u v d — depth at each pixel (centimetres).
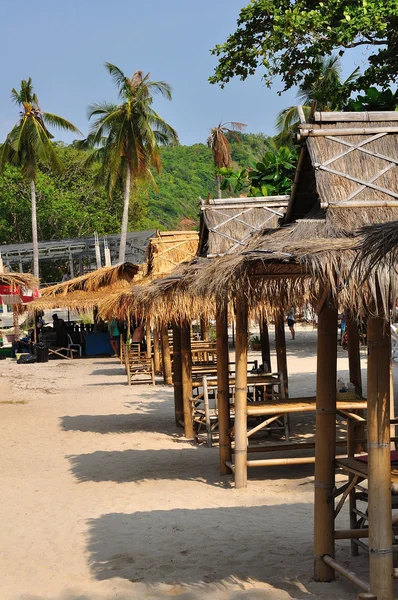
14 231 5919
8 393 1991
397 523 471
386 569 447
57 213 5738
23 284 1870
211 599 515
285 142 4253
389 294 431
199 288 685
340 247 502
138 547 651
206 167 8469
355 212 629
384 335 450
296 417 1319
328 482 530
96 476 973
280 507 759
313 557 583
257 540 644
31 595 554
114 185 4362
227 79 1582
